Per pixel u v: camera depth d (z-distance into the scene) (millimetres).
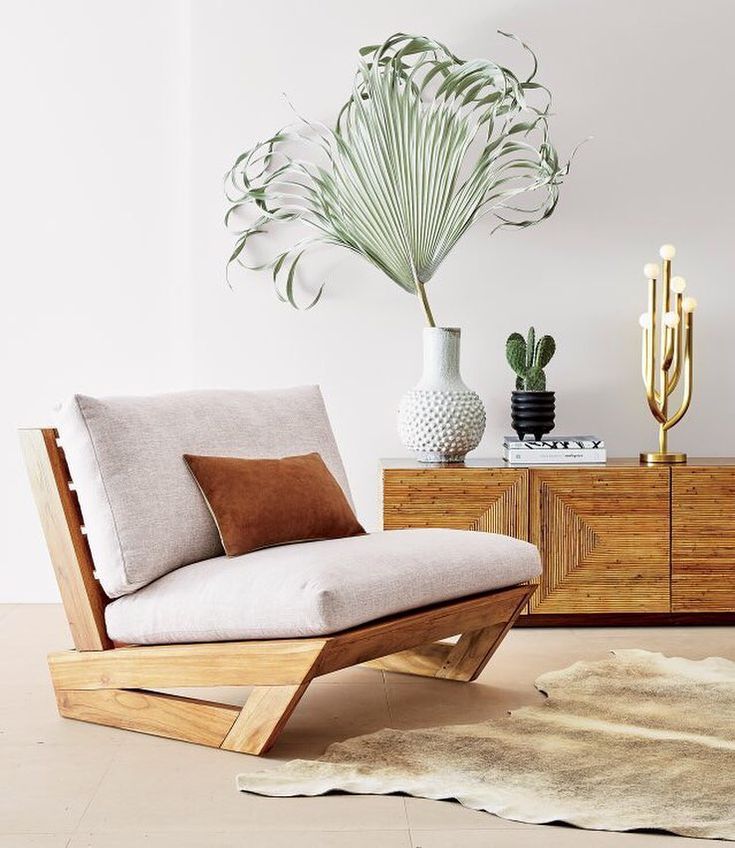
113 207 4566
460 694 3189
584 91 4527
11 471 4574
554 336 4570
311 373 4547
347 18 4492
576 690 3152
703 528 4027
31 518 4594
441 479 4004
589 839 2146
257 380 4547
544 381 4305
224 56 4480
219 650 2691
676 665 3426
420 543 2996
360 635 2627
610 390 4590
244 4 4477
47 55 4539
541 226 4551
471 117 4461
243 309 4531
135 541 2883
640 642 3822
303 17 4488
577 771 2479
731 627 4078
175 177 4570
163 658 2785
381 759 2574
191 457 3090
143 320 4578
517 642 3838
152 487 2982
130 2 4551
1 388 4570
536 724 2826
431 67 4445
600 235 4562
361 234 4270
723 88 4543
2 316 4566
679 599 4035
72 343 4574
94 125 4555
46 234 4559
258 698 2643
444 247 4262
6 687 3297
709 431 4590
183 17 4539
